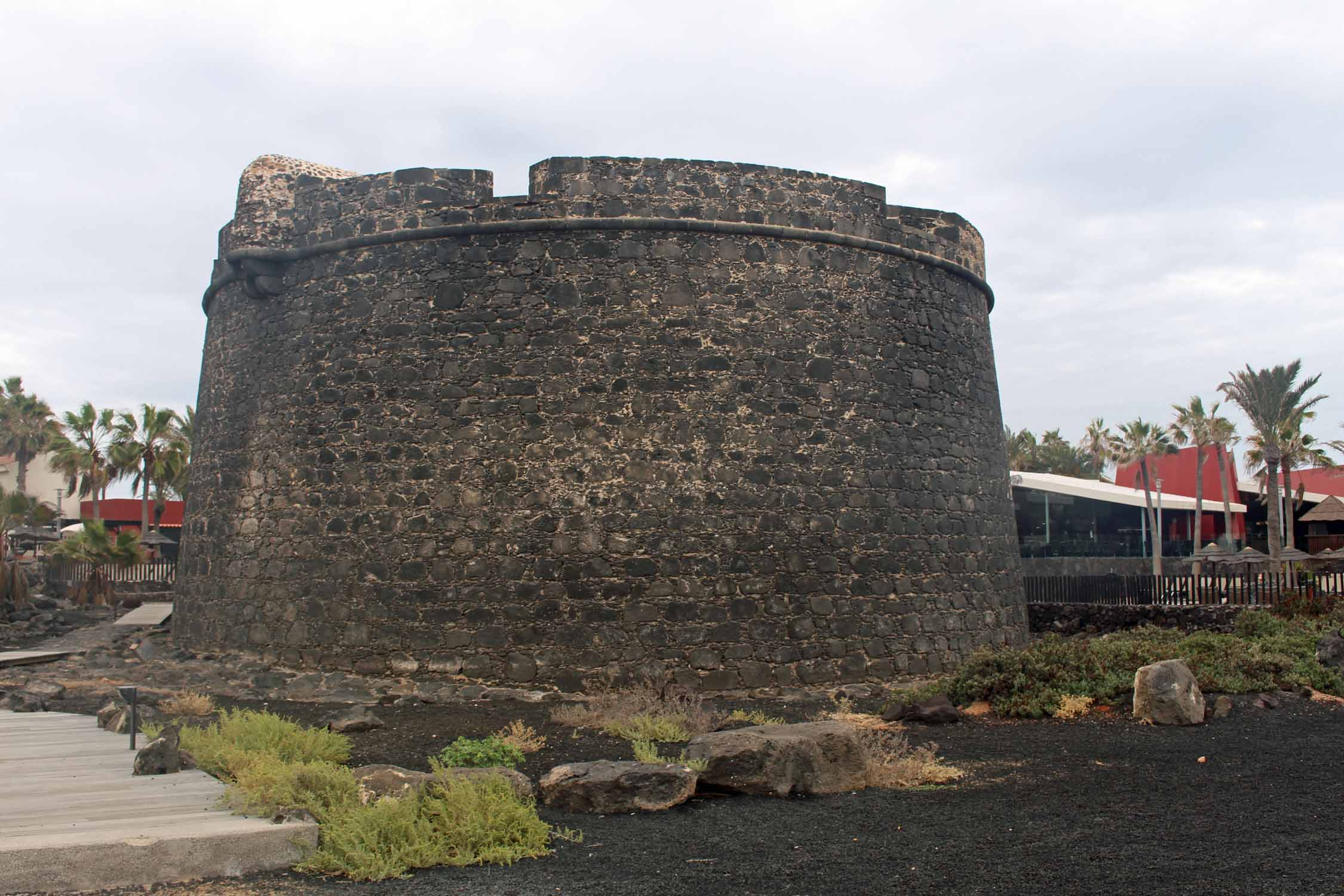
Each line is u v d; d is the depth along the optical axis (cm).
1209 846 736
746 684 1491
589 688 1461
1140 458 5400
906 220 1750
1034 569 4000
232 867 676
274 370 1705
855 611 1584
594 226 1561
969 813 841
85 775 888
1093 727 1217
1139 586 2294
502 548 1504
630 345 1541
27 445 5969
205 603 1739
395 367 1590
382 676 1514
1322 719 1255
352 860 679
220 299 1866
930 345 1750
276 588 1623
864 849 738
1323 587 2533
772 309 1596
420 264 1603
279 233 1728
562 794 858
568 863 709
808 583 1554
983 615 1759
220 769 902
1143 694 1248
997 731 1204
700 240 1581
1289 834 770
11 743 1052
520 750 1077
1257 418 4047
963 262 1838
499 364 1548
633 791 855
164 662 1650
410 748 1104
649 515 1503
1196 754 1067
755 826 804
